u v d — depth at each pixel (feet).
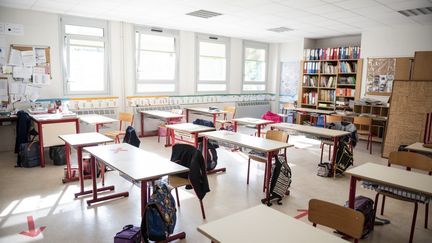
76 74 22.27
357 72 27.02
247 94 33.78
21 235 9.58
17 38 19.57
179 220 10.82
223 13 20.45
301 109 29.63
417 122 19.31
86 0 17.47
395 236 10.23
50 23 20.65
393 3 17.22
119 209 11.61
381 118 23.13
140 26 24.79
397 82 20.07
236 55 32.04
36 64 20.40
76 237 9.52
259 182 15.10
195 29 27.09
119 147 11.98
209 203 12.39
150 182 9.29
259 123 19.94
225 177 15.79
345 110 27.86
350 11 19.34
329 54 29.01
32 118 17.51
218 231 5.58
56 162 16.99
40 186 13.82
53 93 21.30
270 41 34.30
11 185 13.87
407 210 12.36
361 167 9.97
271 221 6.03
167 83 27.09
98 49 23.03
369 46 26.22
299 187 14.65
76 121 17.48
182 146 11.64
